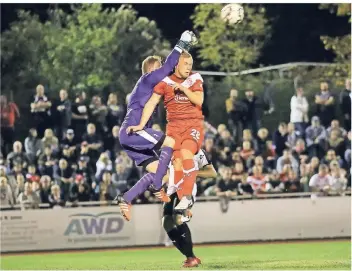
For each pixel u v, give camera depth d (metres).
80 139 26.08
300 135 27.55
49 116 26.56
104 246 24.56
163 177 13.96
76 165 25.47
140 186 13.99
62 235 24.27
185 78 14.13
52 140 25.62
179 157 14.27
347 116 28.47
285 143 27.09
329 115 28.42
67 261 19.81
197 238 25.14
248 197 25.53
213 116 29.25
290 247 22.55
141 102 14.01
